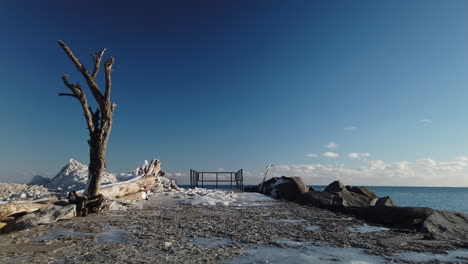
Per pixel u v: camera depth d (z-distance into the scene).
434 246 5.98
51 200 10.03
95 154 10.83
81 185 13.83
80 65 10.86
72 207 9.26
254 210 12.39
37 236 6.78
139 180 14.71
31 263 4.66
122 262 4.69
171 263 4.64
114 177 16.30
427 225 7.27
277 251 5.48
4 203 8.47
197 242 6.20
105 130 10.99
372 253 5.41
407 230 7.94
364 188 18.34
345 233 7.41
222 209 12.55
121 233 7.09
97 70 11.28
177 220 9.16
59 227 7.81
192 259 4.87
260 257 5.04
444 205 29.48
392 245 6.05
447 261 4.94
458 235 6.91
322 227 8.41
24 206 8.75
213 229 7.66
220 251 5.40
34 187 13.83
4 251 5.42
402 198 45.94
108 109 11.10
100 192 11.70
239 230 7.55
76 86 10.66
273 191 19.98
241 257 5.04
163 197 16.28
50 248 5.62
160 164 16.89
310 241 6.44
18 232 7.21
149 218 9.55
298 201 16.05
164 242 6.07
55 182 15.20
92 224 8.27
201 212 11.38
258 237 6.72
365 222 9.49
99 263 4.66
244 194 20.70
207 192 19.55
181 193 17.97
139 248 5.61
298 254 5.27
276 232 7.38
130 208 12.06
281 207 13.93
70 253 5.26
